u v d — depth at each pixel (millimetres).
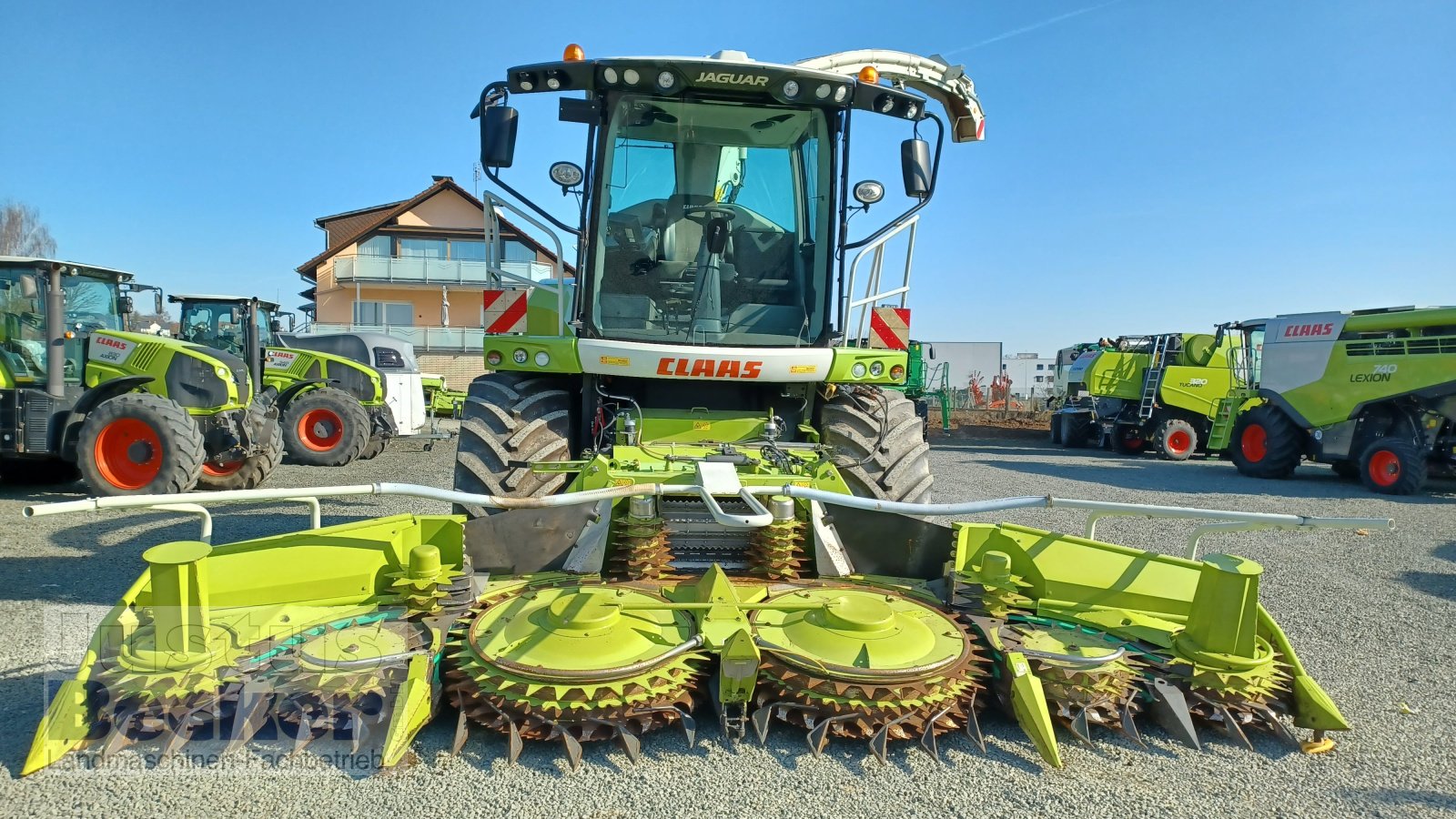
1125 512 3479
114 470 8719
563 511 3670
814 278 4879
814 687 2906
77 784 2709
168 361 9289
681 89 4562
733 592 3283
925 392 22859
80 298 9734
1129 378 17422
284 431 12430
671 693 2922
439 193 36750
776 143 4844
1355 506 9906
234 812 2590
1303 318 12453
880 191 4781
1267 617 3357
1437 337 10938
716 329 4844
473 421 4457
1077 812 2695
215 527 7461
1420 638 4824
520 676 2797
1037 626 3371
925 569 3754
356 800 2662
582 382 4828
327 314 37031
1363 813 2756
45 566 5840
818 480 3869
